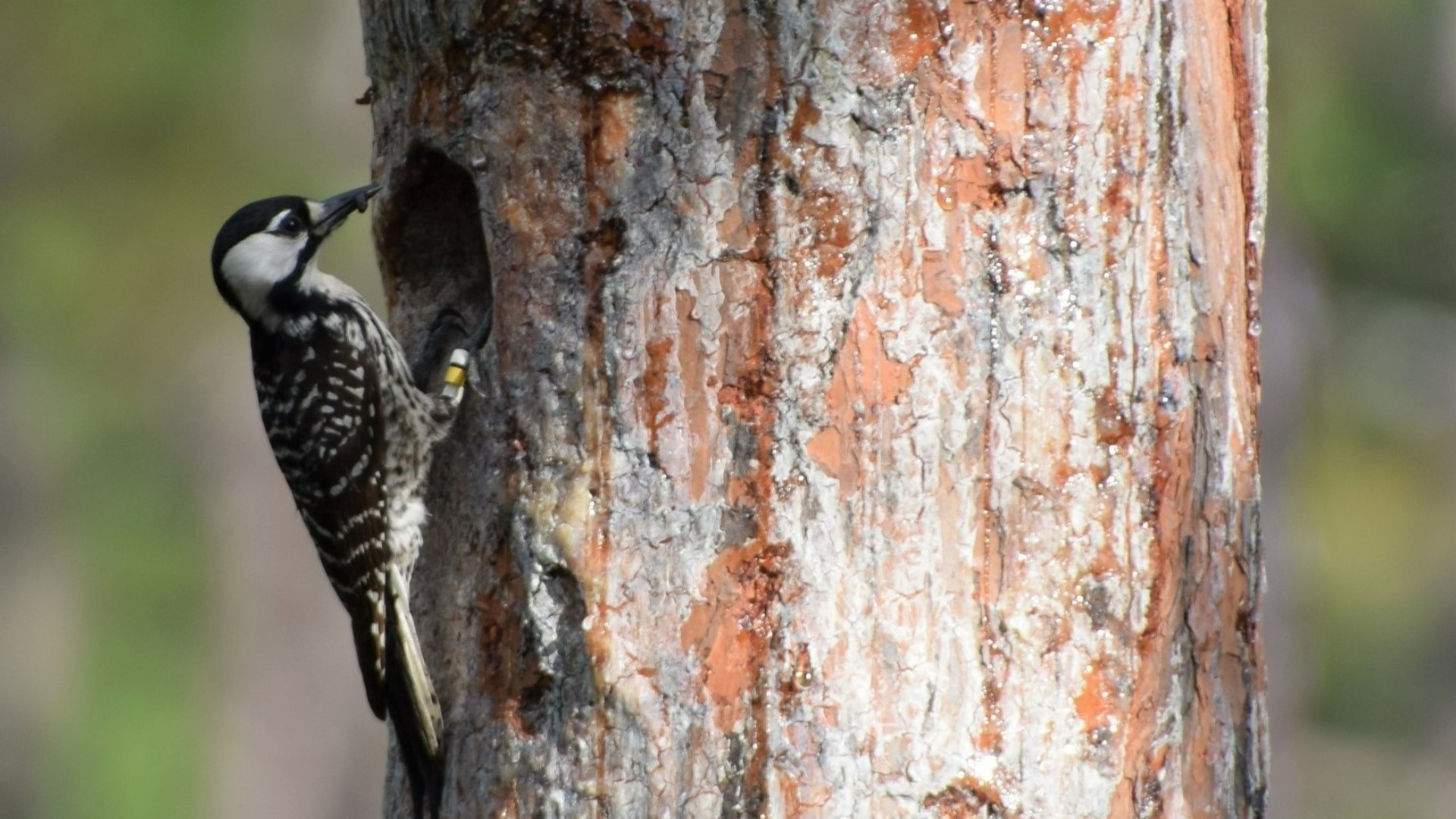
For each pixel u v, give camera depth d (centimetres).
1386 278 3053
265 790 3052
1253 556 983
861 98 901
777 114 904
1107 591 906
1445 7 2917
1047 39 912
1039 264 909
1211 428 951
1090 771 895
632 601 912
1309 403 3014
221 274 1185
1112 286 918
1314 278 2908
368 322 1154
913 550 891
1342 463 3127
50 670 3262
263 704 3081
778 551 895
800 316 900
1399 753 3133
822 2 901
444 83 988
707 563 902
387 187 1059
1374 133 2942
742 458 902
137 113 2623
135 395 2923
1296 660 2956
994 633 894
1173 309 933
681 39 913
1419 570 3152
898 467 895
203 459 3033
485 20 952
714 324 908
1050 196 911
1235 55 990
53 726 3256
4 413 2941
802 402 898
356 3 2712
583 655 920
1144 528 915
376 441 1088
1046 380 905
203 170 2653
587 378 927
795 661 888
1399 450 3142
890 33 902
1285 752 2792
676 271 912
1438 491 3156
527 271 945
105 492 3098
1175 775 919
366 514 1080
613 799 909
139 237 2666
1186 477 931
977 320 903
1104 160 918
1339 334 3053
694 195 912
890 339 898
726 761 893
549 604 932
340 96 2697
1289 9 2852
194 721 3103
